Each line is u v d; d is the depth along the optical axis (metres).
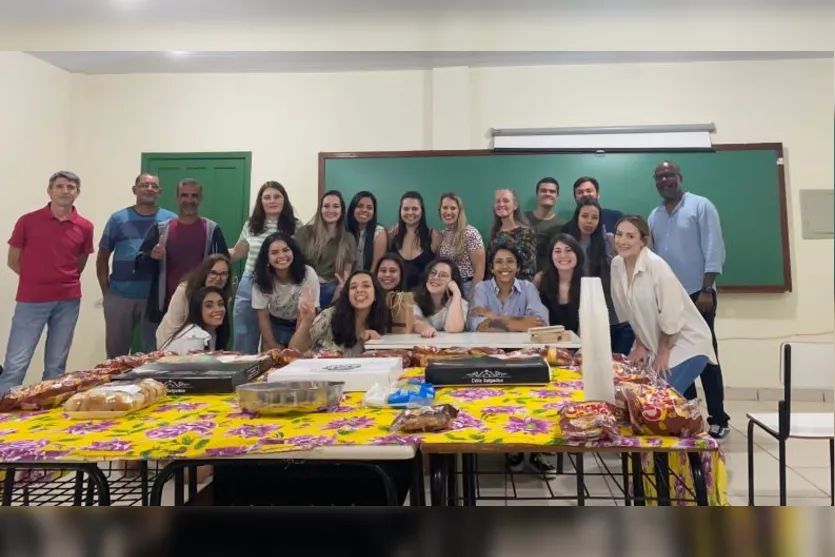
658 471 1.28
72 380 1.33
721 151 2.82
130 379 1.39
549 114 2.91
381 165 2.95
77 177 2.75
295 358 1.81
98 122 2.90
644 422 1.00
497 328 2.86
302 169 2.96
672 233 2.83
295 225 2.94
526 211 2.89
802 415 2.04
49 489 1.28
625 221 2.84
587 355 1.14
